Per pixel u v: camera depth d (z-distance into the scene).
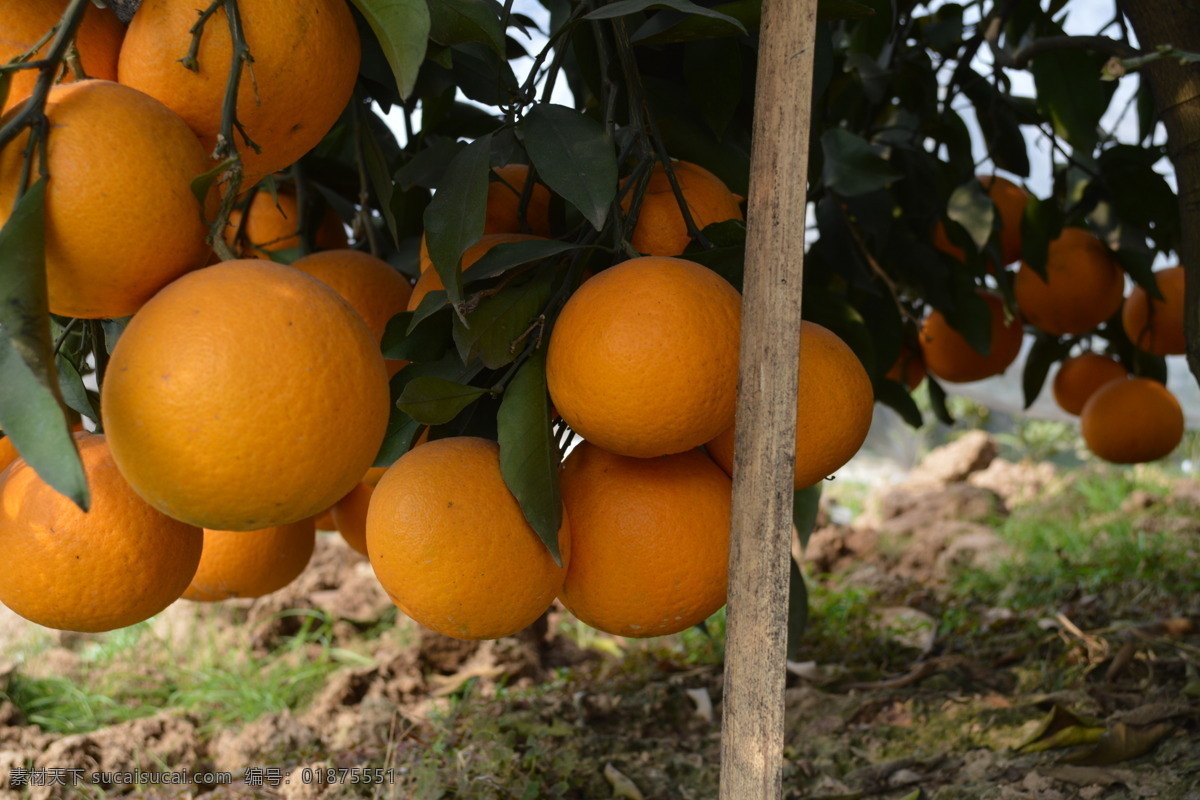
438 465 1.04
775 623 0.94
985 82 2.27
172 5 0.92
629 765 2.38
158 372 0.81
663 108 1.48
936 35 2.28
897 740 2.42
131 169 0.84
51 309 0.90
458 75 1.54
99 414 1.18
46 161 0.81
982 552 4.59
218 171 0.86
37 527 0.95
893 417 9.22
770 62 0.95
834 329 1.53
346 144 2.05
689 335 0.95
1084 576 3.76
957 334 2.30
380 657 3.22
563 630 3.72
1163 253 2.31
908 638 3.37
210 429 0.81
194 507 0.85
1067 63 2.14
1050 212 2.12
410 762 2.43
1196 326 1.64
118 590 0.97
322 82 0.98
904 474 9.26
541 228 1.38
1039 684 2.66
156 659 3.44
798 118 0.94
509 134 1.32
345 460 0.88
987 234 1.99
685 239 1.21
